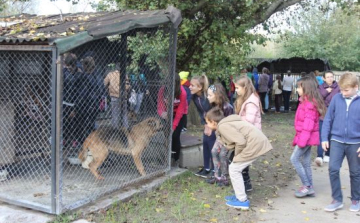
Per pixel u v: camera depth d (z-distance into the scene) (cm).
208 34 938
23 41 387
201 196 500
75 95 482
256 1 959
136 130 530
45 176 521
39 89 486
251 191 531
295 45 3344
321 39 3366
